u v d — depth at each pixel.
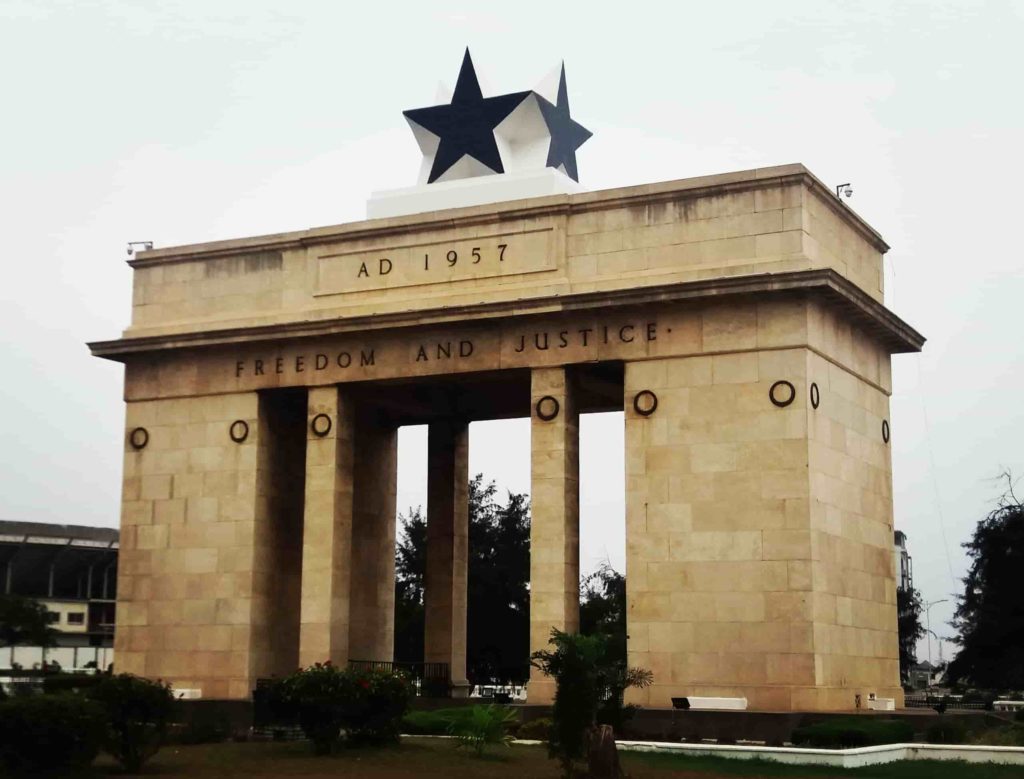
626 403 46.12
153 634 53.03
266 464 52.91
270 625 52.47
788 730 40.56
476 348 48.91
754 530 43.66
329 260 52.53
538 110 53.22
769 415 44.00
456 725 37.44
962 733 41.41
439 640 57.22
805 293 44.00
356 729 36.56
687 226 46.66
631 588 45.06
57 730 28.53
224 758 34.47
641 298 45.59
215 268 54.94
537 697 45.47
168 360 54.72
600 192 48.09
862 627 46.94
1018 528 78.00
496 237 49.53
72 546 96.75
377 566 57.53
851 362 48.03
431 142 54.81
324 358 51.62
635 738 41.72
